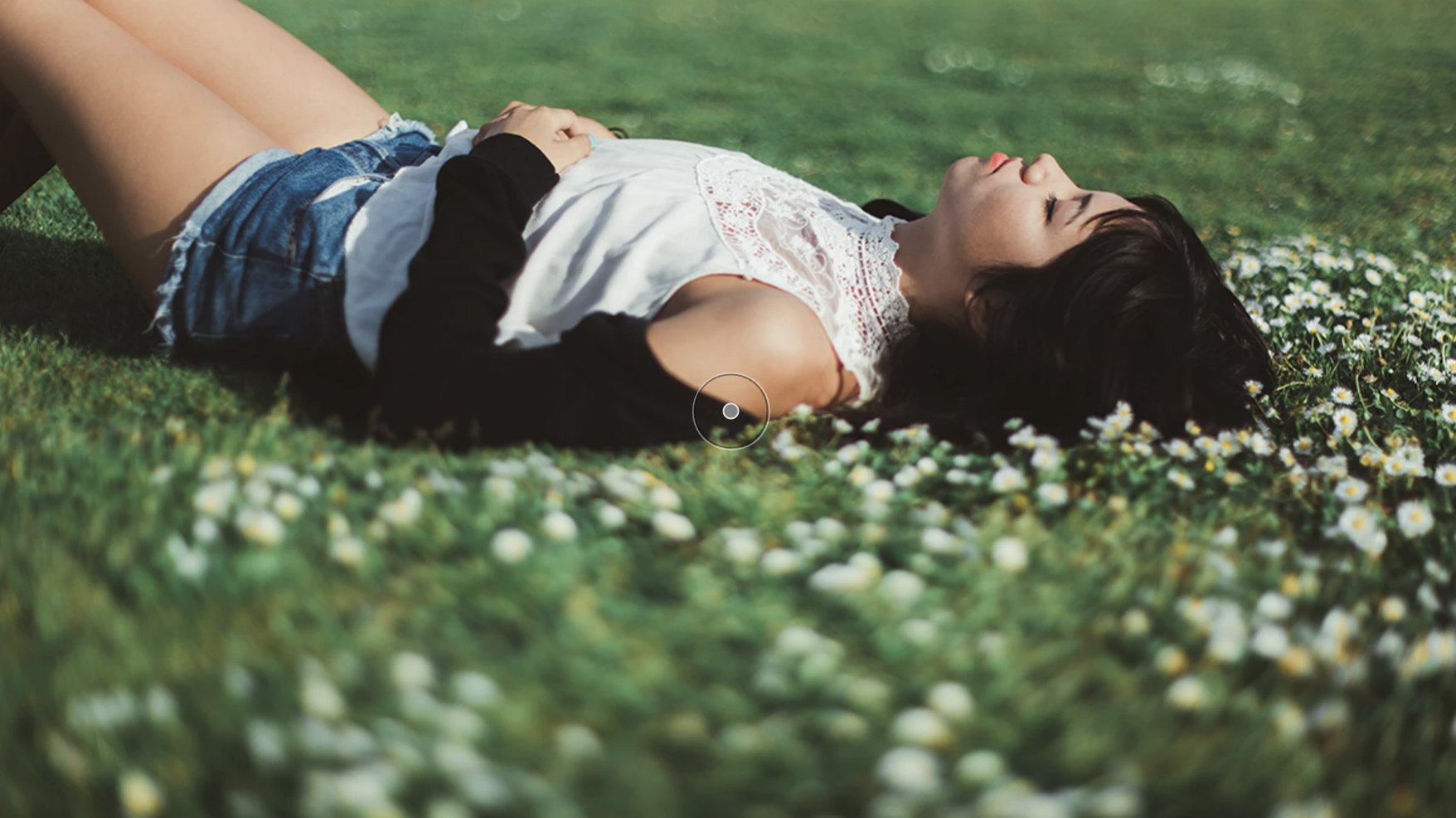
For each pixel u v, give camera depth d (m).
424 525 1.67
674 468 2.07
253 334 2.25
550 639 1.43
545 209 2.35
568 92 7.43
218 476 1.71
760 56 9.95
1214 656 1.54
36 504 1.63
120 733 1.26
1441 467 2.21
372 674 1.33
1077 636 1.58
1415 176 6.24
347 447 1.99
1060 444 2.34
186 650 1.35
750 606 1.57
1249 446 2.29
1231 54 11.47
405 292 2.05
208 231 2.23
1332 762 1.41
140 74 2.31
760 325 2.04
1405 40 12.66
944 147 6.65
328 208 2.26
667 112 7.03
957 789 1.26
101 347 2.45
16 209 3.37
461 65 8.01
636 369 1.98
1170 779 1.32
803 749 1.31
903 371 2.38
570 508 1.80
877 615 1.55
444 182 2.23
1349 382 2.75
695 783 1.25
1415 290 3.31
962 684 1.46
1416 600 1.83
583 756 1.26
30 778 1.23
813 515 1.92
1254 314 3.08
